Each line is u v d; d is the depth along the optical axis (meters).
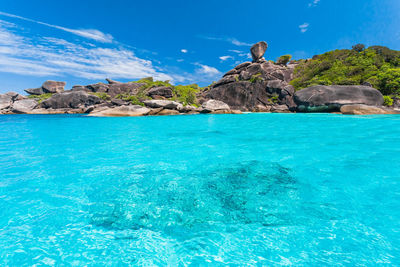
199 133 9.09
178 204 2.57
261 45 38.81
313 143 6.12
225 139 7.43
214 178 3.46
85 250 1.80
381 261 1.57
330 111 20.39
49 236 2.00
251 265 1.58
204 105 26.94
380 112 14.78
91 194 2.94
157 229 2.08
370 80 23.38
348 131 8.02
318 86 22.00
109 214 2.38
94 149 6.00
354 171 3.58
